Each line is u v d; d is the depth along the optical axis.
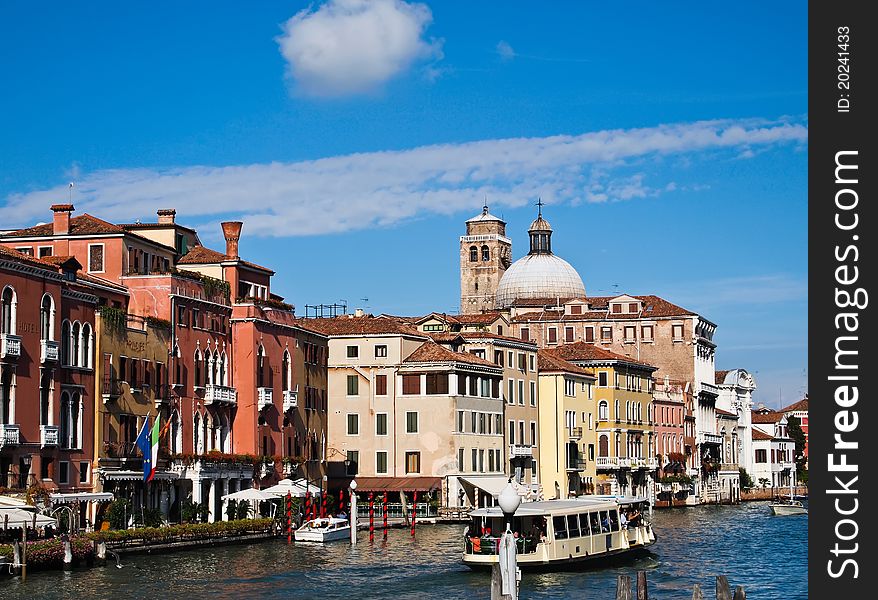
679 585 57.56
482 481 102.25
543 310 152.75
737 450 167.62
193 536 68.31
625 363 126.81
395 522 90.06
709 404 153.62
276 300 90.69
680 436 142.00
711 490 149.88
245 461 81.81
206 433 80.38
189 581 55.19
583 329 149.00
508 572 39.09
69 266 68.19
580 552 62.62
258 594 52.22
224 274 85.31
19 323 62.22
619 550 65.88
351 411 102.62
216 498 79.38
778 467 179.50
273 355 87.44
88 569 57.34
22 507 55.28
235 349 84.62
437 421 100.88
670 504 136.12
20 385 62.06
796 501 148.12
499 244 190.00
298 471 90.19
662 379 140.25
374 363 102.44
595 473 122.12
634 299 149.50
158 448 72.81
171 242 85.62
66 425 65.94
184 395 77.56
